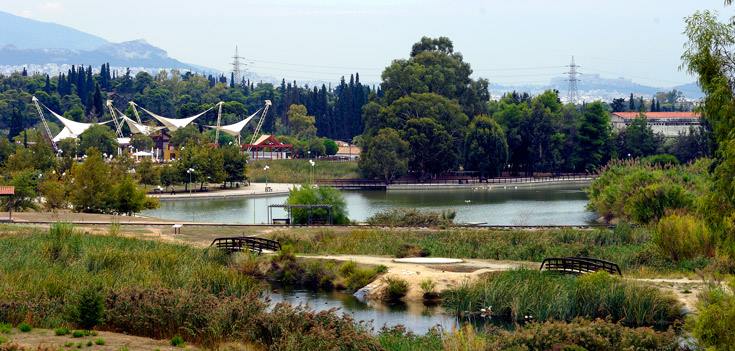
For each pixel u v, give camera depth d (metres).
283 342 54.97
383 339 61.06
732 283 42.66
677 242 100.12
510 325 74.75
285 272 99.38
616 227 124.88
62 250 95.31
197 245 115.81
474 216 185.88
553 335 53.53
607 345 52.84
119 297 64.25
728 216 40.03
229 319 59.94
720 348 39.88
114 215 160.38
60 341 55.22
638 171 169.62
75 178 173.12
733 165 39.03
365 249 113.88
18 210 171.00
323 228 135.38
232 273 89.19
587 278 80.06
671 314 74.44
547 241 115.38
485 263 101.94
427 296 87.69
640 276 89.94
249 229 136.62
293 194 156.25
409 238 120.38
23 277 78.12
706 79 39.56
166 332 60.34
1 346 50.69
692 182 159.88
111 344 55.06
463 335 58.56
